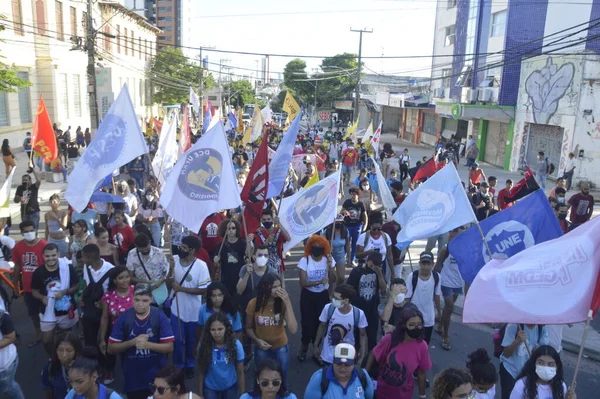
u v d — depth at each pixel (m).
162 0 118.06
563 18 24.12
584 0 22.92
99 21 39.25
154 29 55.34
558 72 24.11
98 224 9.23
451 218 6.66
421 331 4.88
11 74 17.11
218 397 4.93
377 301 6.75
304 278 6.95
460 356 7.57
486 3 31.78
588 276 4.50
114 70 43.97
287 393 4.28
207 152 6.50
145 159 17.81
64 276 6.50
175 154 11.70
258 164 6.73
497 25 30.53
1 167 24.33
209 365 4.83
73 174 7.02
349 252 10.84
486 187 12.09
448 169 6.80
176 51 55.66
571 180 21.80
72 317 6.58
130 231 8.52
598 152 22.41
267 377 4.09
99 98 22.62
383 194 9.29
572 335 8.34
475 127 34.16
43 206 17.25
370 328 6.73
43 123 12.05
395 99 44.22
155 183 11.27
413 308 4.93
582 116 22.59
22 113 30.08
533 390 4.41
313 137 32.81
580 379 7.16
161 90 55.88
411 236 6.94
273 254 7.69
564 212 10.91
